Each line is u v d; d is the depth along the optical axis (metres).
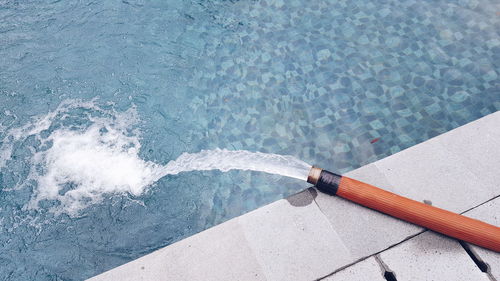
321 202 3.21
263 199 3.95
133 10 5.55
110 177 4.11
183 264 2.95
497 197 3.23
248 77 4.86
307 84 4.78
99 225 3.79
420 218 3.01
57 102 4.65
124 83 4.81
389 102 4.58
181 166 4.18
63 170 4.15
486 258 2.96
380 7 5.52
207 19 5.46
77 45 5.16
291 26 5.36
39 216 3.85
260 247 3.01
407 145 4.25
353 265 2.93
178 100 4.68
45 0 5.64
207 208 3.90
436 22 5.30
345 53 5.04
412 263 2.94
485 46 5.01
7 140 4.36
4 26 5.33
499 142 3.54
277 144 4.32
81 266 3.57
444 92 4.62
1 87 4.75
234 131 4.43
